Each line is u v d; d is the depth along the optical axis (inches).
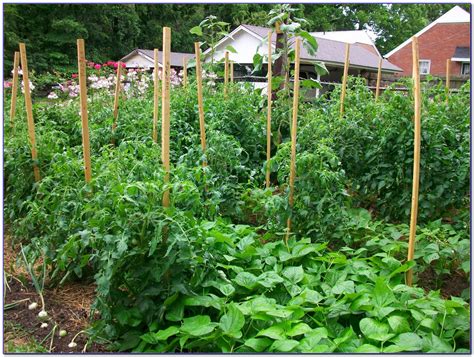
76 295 127.6
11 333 109.2
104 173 112.2
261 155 222.1
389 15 979.3
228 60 259.0
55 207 128.3
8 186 165.6
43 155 154.9
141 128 198.5
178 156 189.2
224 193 158.1
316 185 138.7
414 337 90.4
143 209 97.3
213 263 110.3
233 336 91.3
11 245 152.6
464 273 140.8
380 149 172.4
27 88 149.0
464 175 160.2
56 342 105.7
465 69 828.6
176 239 93.0
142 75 297.7
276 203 141.5
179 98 227.0
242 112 213.8
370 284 112.4
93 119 229.8
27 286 132.0
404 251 141.5
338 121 182.2
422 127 162.7
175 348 97.4
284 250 130.0
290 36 196.7
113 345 101.1
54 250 123.8
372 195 189.8
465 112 188.1
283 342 89.7
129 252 94.9
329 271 119.0
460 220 166.2
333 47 597.3
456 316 99.9
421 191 166.7
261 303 99.3
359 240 146.5
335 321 101.3
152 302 98.9
